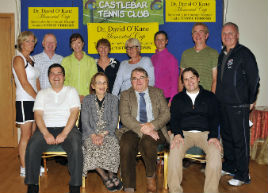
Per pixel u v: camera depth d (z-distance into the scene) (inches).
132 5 151.7
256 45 158.7
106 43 130.1
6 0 159.2
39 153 99.6
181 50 153.3
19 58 114.3
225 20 157.3
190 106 105.6
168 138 108.8
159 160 128.3
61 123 106.1
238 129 108.2
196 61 122.1
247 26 157.5
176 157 96.3
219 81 114.2
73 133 102.7
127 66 125.0
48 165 133.9
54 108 106.3
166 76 127.3
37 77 122.9
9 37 161.6
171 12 151.5
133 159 100.6
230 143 116.1
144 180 113.8
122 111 108.0
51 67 106.1
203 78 121.0
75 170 96.8
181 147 99.0
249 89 106.0
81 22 153.5
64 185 109.0
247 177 109.1
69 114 107.6
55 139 100.9
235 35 108.9
